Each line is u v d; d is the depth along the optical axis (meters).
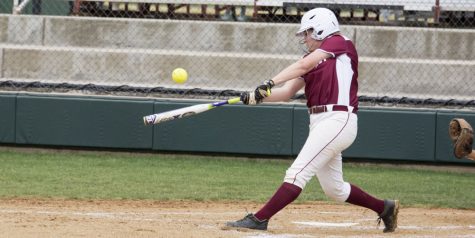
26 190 31.05
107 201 28.84
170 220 23.28
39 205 27.17
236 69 47.28
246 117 41.78
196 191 32.22
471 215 27.48
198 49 50.16
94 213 24.97
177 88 44.91
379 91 46.88
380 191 33.97
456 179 38.62
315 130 19.97
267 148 41.72
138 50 49.38
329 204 29.81
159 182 34.53
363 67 46.91
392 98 43.75
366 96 44.09
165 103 42.00
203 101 42.09
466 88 46.56
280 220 24.23
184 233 19.47
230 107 41.81
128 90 44.72
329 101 19.80
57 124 42.41
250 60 47.19
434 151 41.03
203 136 42.06
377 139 41.31
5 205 26.86
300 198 31.27
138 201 29.11
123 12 53.62
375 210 21.45
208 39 50.09
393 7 50.88
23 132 42.50
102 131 42.38
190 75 47.53
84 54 48.00
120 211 25.97
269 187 34.00
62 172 36.66
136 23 50.34
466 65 46.50
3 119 42.50
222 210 27.31
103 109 42.28
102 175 36.12
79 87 44.97
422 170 41.34
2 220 21.25
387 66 46.78
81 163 39.72
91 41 50.50
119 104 42.25
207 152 42.34
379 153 41.28
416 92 46.75
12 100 42.38
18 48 48.16
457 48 48.97
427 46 49.12
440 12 51.44
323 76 19.81
